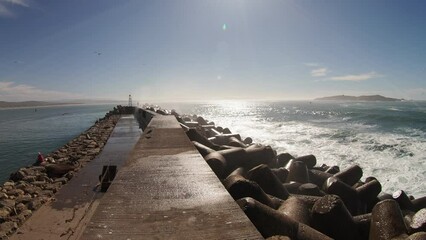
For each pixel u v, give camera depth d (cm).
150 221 292
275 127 3253
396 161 1494
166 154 627
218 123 3950
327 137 2338
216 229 275
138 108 3266
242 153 914
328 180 806
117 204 336
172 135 934
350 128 2989
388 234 467
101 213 311
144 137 886
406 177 1248
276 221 414
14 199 632
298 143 2084
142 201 345
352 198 768
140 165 526
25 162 1752
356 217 560
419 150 1725
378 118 4091
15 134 3209
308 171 970
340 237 491
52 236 484
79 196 658
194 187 397
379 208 510
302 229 423
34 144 2445
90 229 276
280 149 1880
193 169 496
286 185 805
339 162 1524
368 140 2128
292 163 961
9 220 532
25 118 6750
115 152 1162
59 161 1072
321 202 518
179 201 345
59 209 589
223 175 777
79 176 812
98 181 761
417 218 470
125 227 280
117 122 2597
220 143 1389
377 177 1270
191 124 1777
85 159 1039
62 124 4538
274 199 573
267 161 959
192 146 729
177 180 431
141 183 416
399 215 492
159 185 407
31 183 754
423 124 3256
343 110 6856
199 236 262
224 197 358
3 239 471
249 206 407
